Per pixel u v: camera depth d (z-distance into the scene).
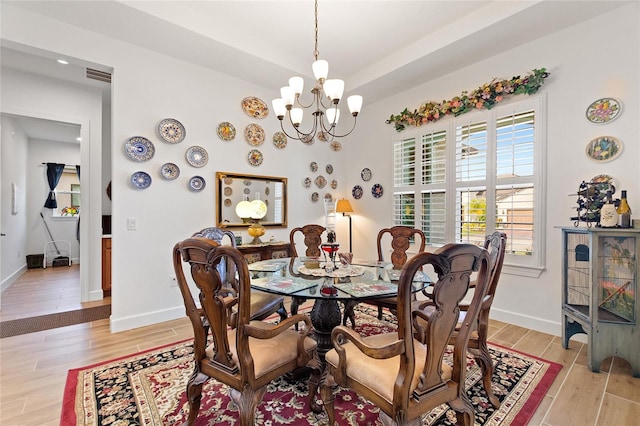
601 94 2.48
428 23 2.88
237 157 3.68
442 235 3.61
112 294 2.84
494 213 3.12
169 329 2.92
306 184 4.38
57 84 3.68
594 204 2.29
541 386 1.93
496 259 1.75
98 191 3.96
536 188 2.82
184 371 2.13
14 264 5.07
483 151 3.22
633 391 1.88
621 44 2.38
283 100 2.31
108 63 2.79
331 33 3.06
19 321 3.13
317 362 1.66
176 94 3.20
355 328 2.90
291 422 1.62
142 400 1.79
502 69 3.07
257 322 1.87
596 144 2.50
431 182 3.72
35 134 5.92
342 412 1.70
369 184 4.56
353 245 4.80
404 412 1.14
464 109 3.31
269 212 3.96
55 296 4.08
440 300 1.13
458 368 1.29
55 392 1.87
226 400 1.81
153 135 3.06
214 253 1.25
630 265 2.08
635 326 2.04
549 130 2.76
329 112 2.47
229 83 3.60
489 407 1.73
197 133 3.35
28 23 2.41
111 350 2.46
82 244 3.85
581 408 1.72
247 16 2.79
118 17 2.50
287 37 3.13
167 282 3.16
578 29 2.59
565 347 2.46
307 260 2.83
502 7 2.53
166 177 3.13
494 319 3.13
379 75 3.60
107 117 4.80
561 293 2.64
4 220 4.52
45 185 6.44
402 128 4.03
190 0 2.57
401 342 1.12
